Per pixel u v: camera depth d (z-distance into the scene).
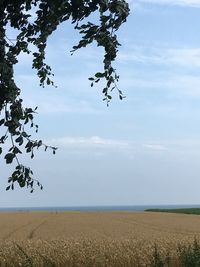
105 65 5.71
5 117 5.45
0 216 83.06
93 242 27.00
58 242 27.42
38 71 6.23
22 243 27.95
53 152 5.51
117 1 5.25
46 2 5.46
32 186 5.50
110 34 5.53
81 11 5.26
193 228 50.44
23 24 5.62
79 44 5.55
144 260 19.59
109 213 95.81
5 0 5.42
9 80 5.32
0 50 5.40
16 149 5.42
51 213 96.94
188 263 8.13
